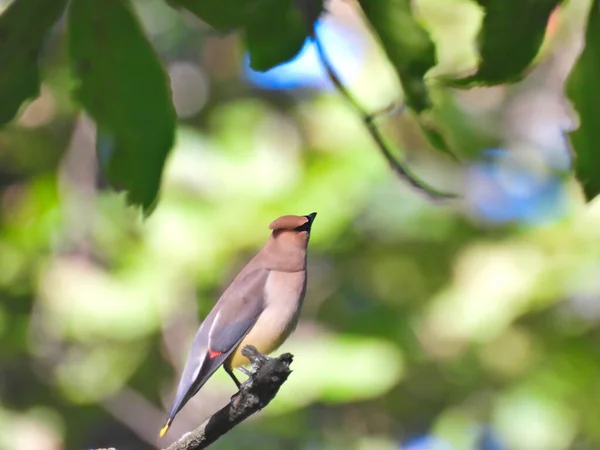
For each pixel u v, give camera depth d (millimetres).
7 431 13500
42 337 13539
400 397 13477
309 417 13711
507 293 12047
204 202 12336
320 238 12492
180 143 12539
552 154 13398
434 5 10211
